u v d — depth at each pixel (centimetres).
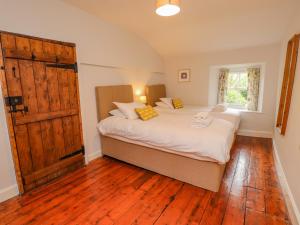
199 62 469
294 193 179
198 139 208
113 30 335
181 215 175
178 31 373
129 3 257
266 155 314
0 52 183
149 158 260
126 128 271
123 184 232
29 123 214
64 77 250
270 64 385
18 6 204
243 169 266
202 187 219
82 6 265
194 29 360
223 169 238
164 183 233
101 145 324
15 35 194
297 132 181
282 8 266
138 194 210
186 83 495
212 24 334
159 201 197
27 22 213
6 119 196
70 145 266
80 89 279
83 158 287
